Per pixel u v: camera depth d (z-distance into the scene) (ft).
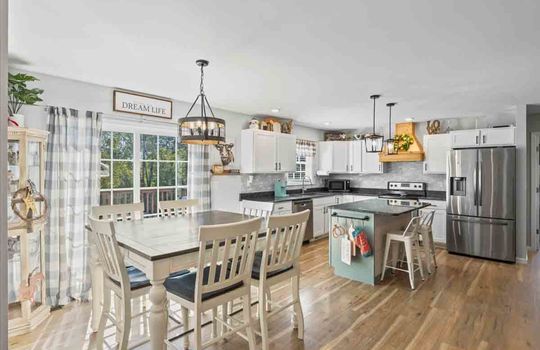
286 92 12.35
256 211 11.35
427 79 10.60
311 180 22.47
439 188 19.54
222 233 5.92
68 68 9.48
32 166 9.06
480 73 9.95
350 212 12.17
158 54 8.36
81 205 10.52
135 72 9.88
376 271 11.84
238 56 8.51
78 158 10.50
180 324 8.23
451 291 11.06
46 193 9.83
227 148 15.96
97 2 5.81
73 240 10.37
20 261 8.31
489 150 15.12
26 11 6.13
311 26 6.79
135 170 12.74
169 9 6.06
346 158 21.98
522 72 9.87
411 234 11.82
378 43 7.68
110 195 12.03
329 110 15.92
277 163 17.51
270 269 7.16
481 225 15.30
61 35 7.19
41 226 8.82
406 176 20.85
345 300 10.29
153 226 8.66
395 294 10.79
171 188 13.98
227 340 7.93
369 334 8.18
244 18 6.42
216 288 6.17
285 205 16.57
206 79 10.61
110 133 12.02
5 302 1.86
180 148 14.28
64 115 10.22
